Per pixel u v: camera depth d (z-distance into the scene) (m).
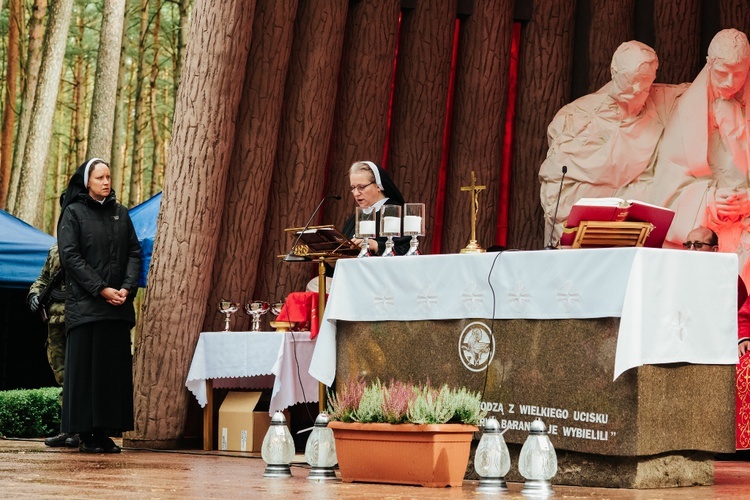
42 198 21.28
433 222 11.89
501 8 12.15
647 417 5.63
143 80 23.44
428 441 5.64
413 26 11.99
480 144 12.03
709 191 11.36
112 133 22.55
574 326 5.78
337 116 11.59
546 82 12.24
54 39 21.23
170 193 10.05
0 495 5.02
